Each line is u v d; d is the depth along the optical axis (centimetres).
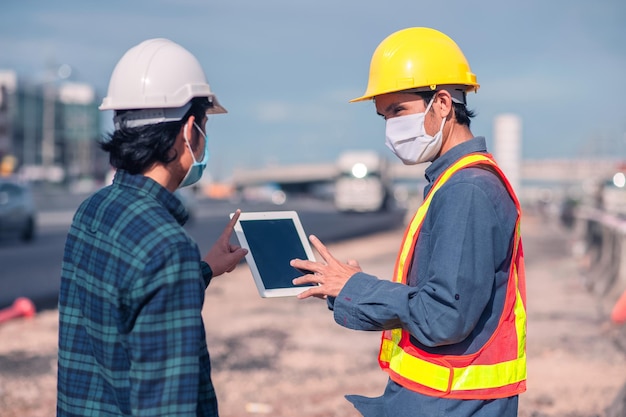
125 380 218
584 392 687
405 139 283
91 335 222
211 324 991
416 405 261
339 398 670
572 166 8806
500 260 256
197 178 249
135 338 211
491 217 251
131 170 235
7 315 971
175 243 215
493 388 258
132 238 218
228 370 765
